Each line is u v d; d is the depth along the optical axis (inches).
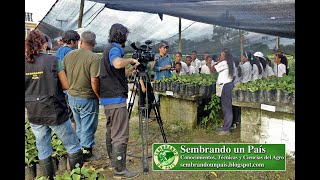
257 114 154.2
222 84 180.5
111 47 113.4
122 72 116.4
